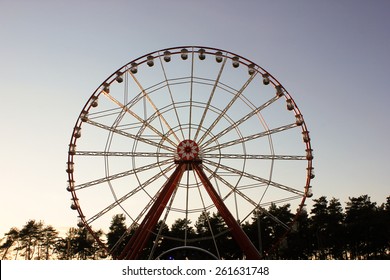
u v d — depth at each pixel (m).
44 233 122.81
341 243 87.31
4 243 120.56
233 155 39.97
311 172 40.25
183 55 43.25
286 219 89.88
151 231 38.62
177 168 39.50
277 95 42.47
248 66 43.06
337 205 90.25
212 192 38.81
